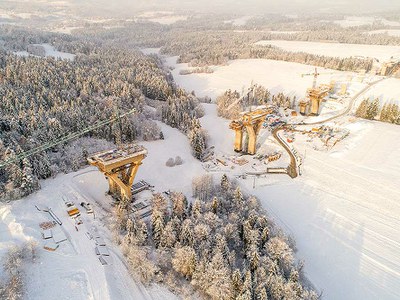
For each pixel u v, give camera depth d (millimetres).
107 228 88688
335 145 147000
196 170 125938
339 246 94625
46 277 72562
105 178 113500
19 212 89750
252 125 137000
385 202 111062
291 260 79625
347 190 117312
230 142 155125
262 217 90375
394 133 156875
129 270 76625
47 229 85188
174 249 78875
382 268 87688
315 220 104312
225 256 77875
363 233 99000
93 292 69562
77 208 94625
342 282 83812
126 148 100000
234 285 69750
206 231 81812
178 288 73750
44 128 123625
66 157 117125
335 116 179125
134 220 85625
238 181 121562
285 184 121125
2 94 146750
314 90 180500
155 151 135000
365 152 140875
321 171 128125
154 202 96750
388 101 195875
